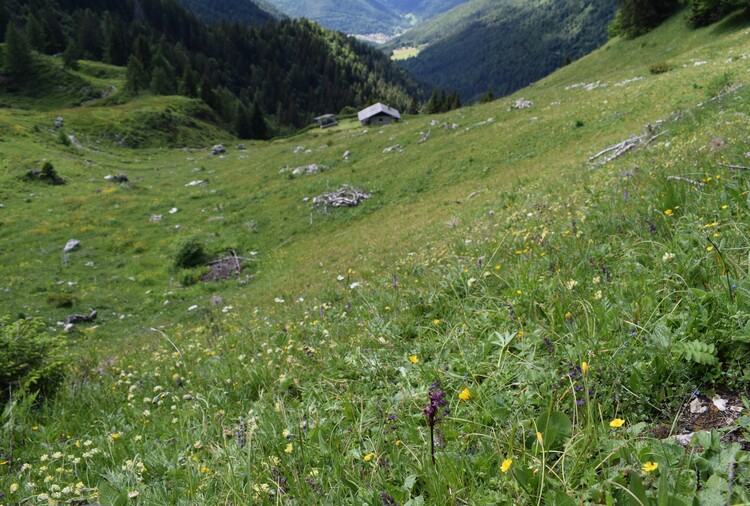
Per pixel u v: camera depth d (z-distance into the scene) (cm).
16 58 11762
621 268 447
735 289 310
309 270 2489
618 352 317
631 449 240
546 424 257
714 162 651
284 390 482
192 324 2020
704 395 281
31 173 5238
